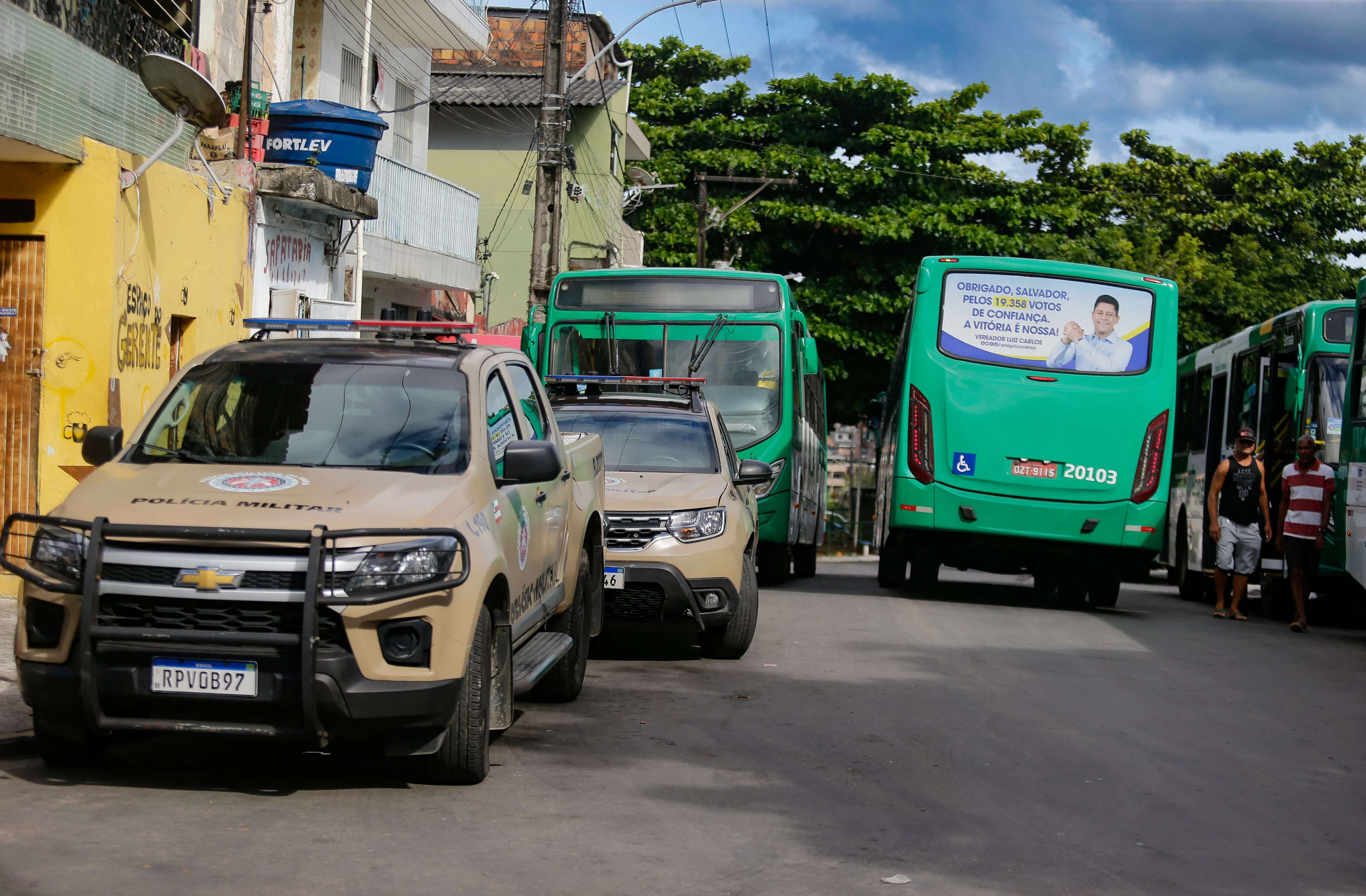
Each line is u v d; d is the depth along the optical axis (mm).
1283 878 5379
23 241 11680
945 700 9109
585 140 36531
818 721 8242
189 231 13578
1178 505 21656
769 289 16844
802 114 43156
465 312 30406
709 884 4992
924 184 41031
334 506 5879
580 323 16828
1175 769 7293
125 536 5637
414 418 6801
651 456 11125
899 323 40875
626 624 10031
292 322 7703
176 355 13648
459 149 36250
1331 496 14617
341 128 17484
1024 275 15422
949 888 5059
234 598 5555
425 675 5758
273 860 5031
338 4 22484
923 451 15430
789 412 16562
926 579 17250
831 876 5156
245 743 6934
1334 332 15875
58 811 5586
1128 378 15266
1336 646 13367
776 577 18688
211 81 15453
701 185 39406
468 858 5176
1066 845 5730
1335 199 47781
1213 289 42938
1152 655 11938
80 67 11578
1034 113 43875
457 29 25016
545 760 6930
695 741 7551
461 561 5922
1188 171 48594
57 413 11688
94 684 5586
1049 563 16297
